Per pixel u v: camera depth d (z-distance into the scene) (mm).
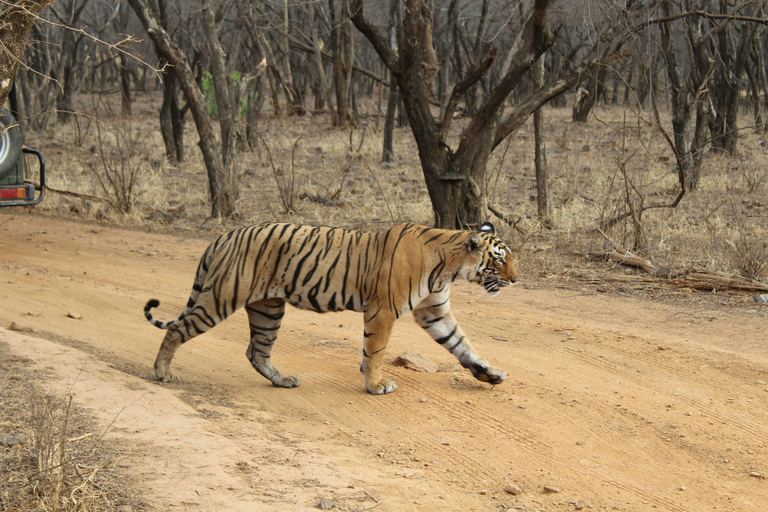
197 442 4363
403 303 5516
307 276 5520
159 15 20391
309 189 16938
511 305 8602
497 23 28125
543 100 11609
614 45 10914
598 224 11992
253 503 3654
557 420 5230
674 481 4332
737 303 8242
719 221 12375
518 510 3902
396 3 27031
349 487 4008
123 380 5473
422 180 18328
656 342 6980
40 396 4672
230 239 5566
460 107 34031
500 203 14977
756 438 4879
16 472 3625
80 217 14539
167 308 8391
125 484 3682
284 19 33156
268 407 5426
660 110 27125
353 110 31969
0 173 10016
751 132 24828
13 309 7746
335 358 6797
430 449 4742
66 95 29234
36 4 4129
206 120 13953
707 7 17031
